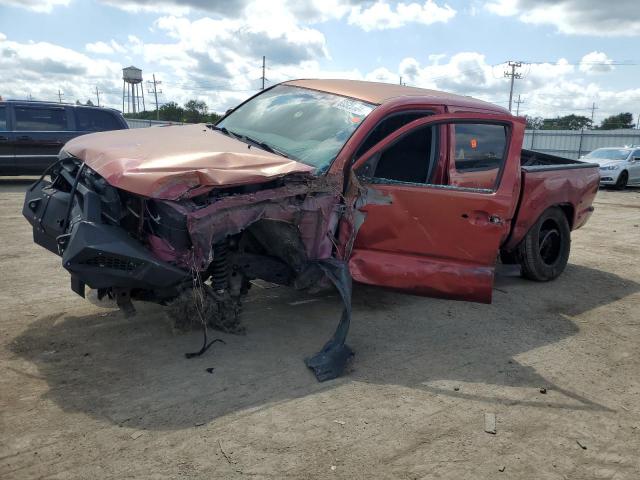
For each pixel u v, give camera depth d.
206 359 3.74
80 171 3.63
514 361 4.09
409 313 4.93
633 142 40.41
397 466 2.74
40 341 3.86
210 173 3.33
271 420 3.07
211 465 2.64
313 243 3.88
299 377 3.59
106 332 4.07
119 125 13.08
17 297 4.72
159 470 2.58
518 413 3.34
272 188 3.64
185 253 3.35
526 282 6.20
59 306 4.54
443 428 3.11
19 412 2.98
